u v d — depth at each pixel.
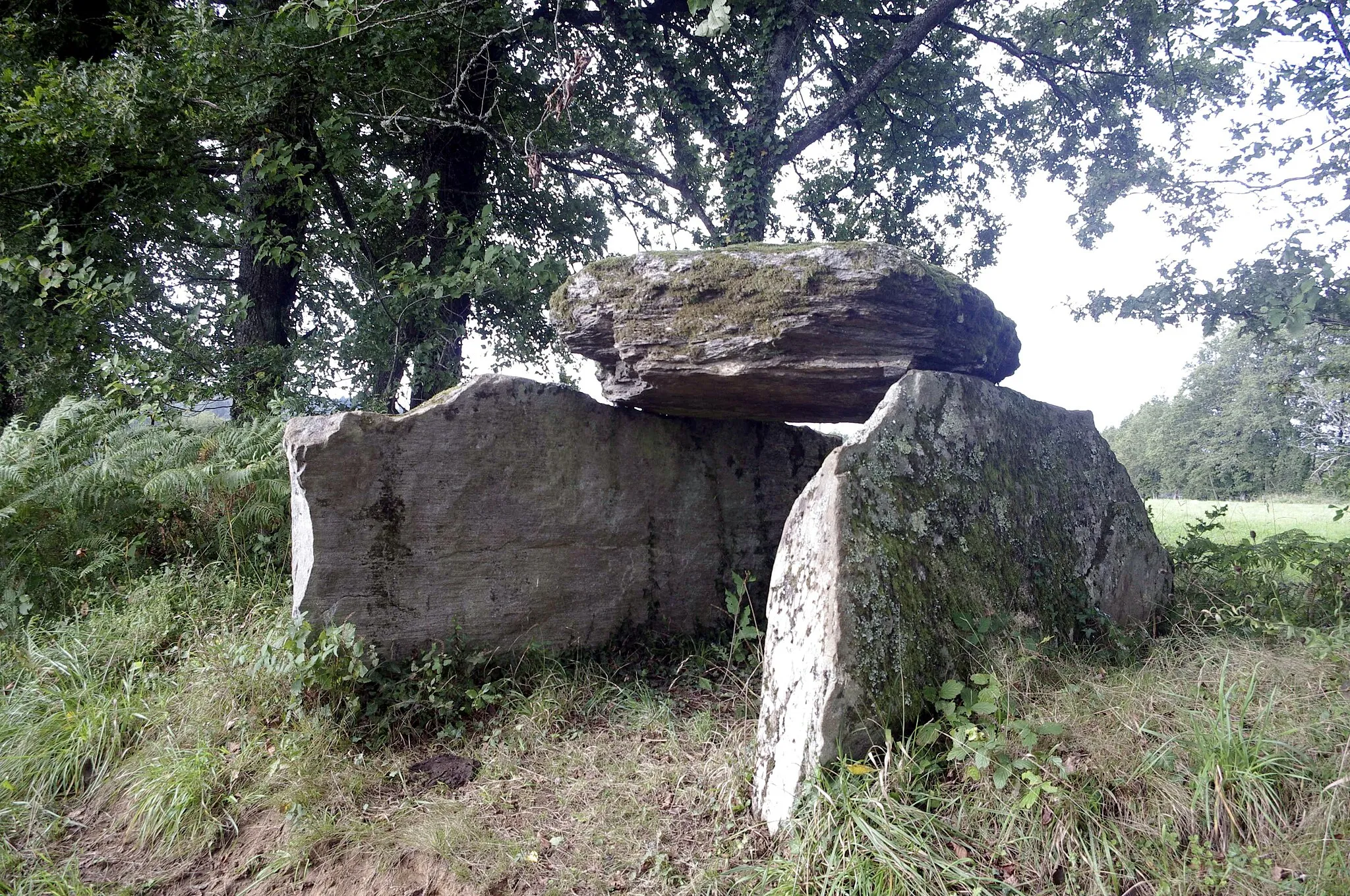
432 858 2.79
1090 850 2.23
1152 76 9.54
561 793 3.17
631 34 8.60
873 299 3.38
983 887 2.21
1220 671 2.81
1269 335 5.62
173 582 4.99
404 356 8.44
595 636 4.39
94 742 3.58
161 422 6.21
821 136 9.05
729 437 4.87
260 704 3.71
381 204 7.82
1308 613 4.02
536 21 8.60
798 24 8.80
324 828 2.96
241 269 9.30
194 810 3.15
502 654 4.14
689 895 2.51
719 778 3.06
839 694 2.58
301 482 3.70
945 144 10.83
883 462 3.09
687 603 4.66
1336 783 2.19
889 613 2.79
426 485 3.96
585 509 4.38
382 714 3.71
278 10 6.68
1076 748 2.54
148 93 7.24
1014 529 3.53
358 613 3.80
